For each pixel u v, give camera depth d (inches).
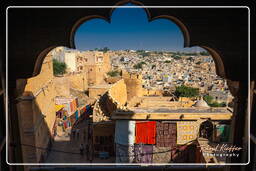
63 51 1787.6
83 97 1327.5
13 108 195.0
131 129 466.9
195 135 468.4
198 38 174.1
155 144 467.5
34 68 184.1
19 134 204.8
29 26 174.2
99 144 580.4
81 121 946.1
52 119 751.7
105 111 644.7
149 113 466.3
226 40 174.4
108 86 1337.4
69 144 690.8
